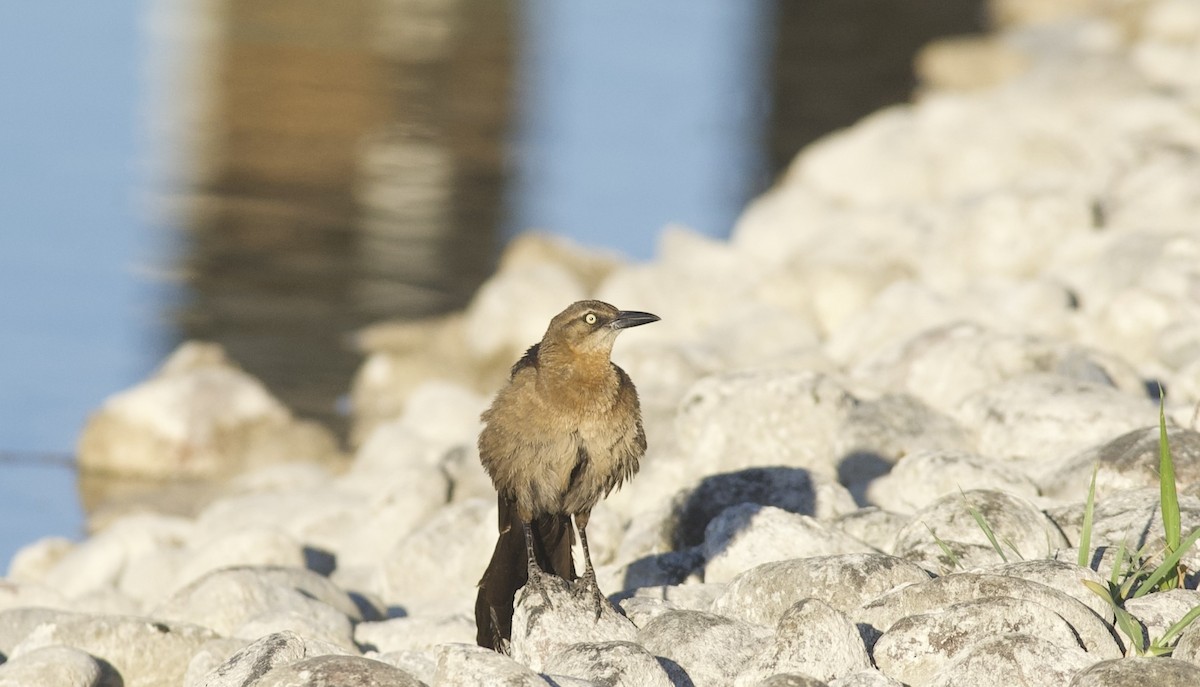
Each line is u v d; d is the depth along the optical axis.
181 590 8.52
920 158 20.81
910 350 11.51
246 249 22.95
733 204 26.41
